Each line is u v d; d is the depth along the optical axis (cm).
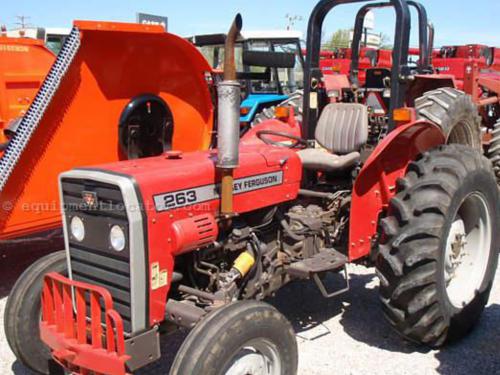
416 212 300
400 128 326
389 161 346
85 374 233
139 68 495
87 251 251
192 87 558
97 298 227
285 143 396
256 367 248
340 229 362
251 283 302
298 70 907
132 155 508
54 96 434
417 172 317
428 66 492
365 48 1019
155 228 241
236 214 272
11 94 486
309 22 390
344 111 396
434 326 314
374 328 364
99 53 455
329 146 398
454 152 325
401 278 300
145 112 511
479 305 347
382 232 312
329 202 364
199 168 267
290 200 338
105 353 223
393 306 311
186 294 276
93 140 477
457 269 349
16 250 556
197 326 229
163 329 267
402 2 352
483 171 331
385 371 309
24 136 418
